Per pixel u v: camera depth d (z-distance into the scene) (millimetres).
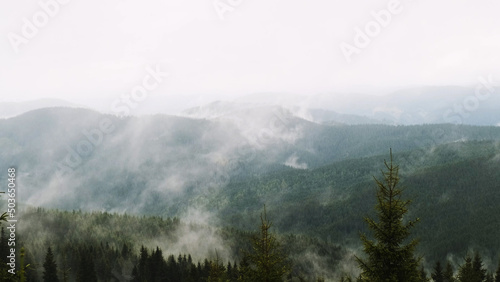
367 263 22156
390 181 22016
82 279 105562
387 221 21828
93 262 120875
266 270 25109
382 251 21203
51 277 103938
